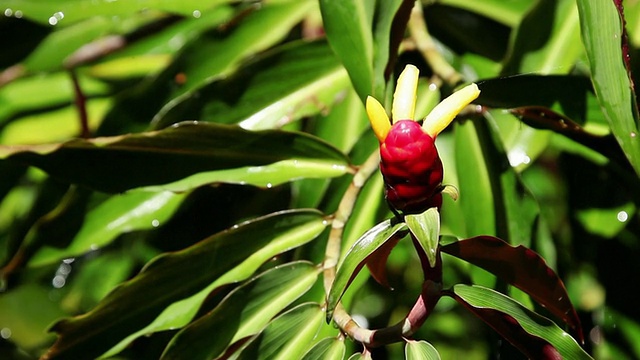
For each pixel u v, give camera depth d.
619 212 1.62
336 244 1.46
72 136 1.81
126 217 1.62
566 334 1.34
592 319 1.66
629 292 1.60
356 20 1.49
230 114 1.61
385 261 1.39
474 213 1.55
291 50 1.62
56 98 1.83
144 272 1.46
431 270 1.35
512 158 1.62
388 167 1.30
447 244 1.37
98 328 1.48
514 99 1.49
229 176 1.49
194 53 1.67
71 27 1.78
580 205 1.64
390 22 1.46
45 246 1.60
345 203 1.47
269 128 1.54
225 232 1.47
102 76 1.80
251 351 1.41
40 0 1.71
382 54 1.46
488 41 1.68
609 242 1.62
